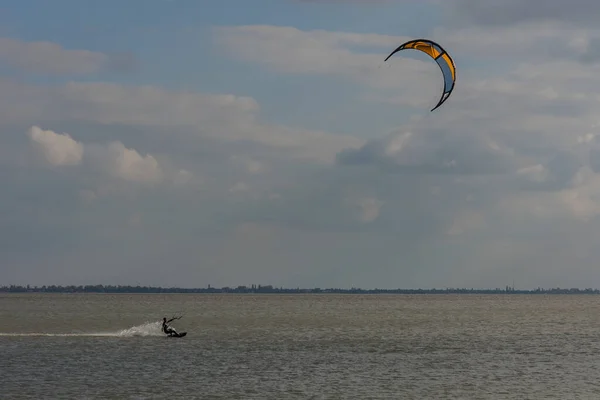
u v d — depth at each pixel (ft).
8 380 641.81
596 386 640.99
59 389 602.03
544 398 585.63
